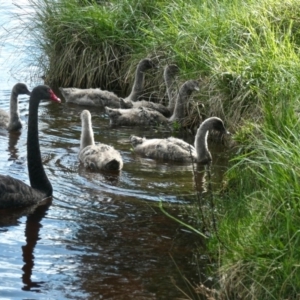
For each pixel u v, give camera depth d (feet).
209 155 47.57
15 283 31.17
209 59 54.49
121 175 44.34
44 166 45.27
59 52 65.57
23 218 37.78
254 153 41.45
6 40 71.05
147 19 63.87
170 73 57.16
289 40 51.31
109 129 54.13
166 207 39.40
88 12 65.51
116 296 30.53
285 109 38.93
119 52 64.69
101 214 38.34
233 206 36.83
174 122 54.70
